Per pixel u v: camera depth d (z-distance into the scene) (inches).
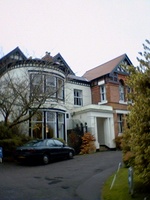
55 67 904.3
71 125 1017.5
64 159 713.0
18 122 725.9
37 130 845.2
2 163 636.1
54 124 891.4
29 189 376.2
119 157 689.0
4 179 441.7
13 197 330.6
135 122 308.5
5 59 872.3
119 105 1107.9
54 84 895.1
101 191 366.3
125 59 1203.2
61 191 367.9
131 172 324.8
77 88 1126.4
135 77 312.8
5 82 761.6
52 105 860.6
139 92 310.5
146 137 288.7
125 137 402.6
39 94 739.4
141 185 344.5
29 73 807.7
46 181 433.1
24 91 741.3
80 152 897.5
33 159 606.2
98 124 1097.4
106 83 1101.1
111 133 1047.0
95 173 493.0
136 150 305.3
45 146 642.8
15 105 744.3
